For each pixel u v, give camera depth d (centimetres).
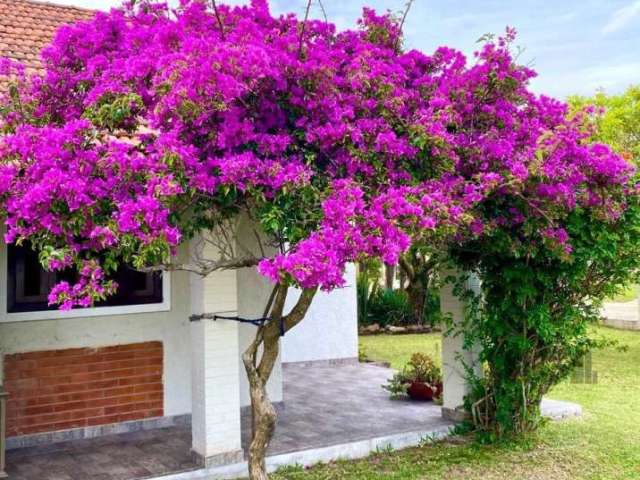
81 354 689
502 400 664
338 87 474
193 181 399
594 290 659
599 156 514
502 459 628
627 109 1504
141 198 375
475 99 525
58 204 389
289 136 447
